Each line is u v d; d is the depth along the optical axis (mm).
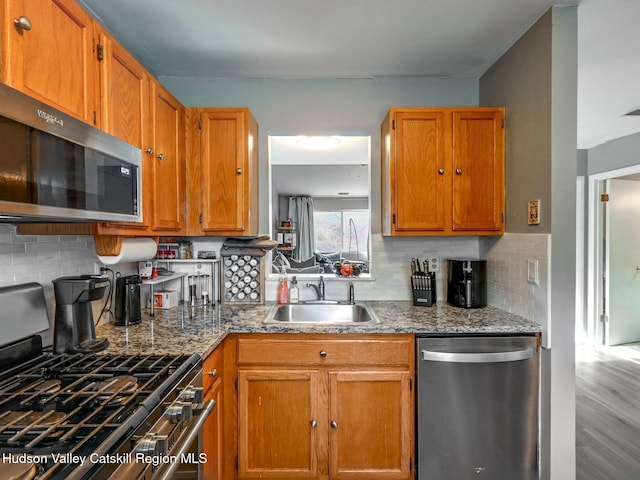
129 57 1451
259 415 1742
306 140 2539
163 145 1755
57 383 1066
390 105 2398
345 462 1733
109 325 1784
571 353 1682
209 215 2051
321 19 1728
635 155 3496
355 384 1732
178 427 1076
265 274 2402
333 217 2984
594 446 2105
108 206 1136
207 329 1698
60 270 1534
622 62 2174
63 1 1084
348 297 2389
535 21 1765
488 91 2262
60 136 919
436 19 1738
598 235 3992
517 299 1926
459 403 1700
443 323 1781
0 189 757
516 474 1715
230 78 2387
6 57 891
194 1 1584
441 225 2064
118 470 784
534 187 1784
